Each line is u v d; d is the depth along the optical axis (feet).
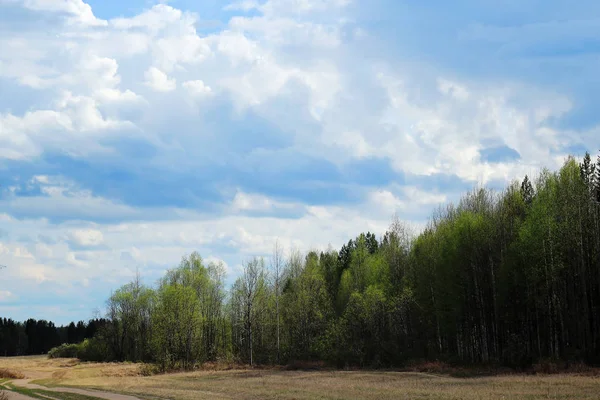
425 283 252.42
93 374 253.24
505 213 224.12
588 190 198.80
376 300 256.93
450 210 267.59
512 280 203.92
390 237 295.07
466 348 234.99
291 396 122.01
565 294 193.26
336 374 209.46
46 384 182.80
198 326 285.02
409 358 250.78
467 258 221.87
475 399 106.52
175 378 211.20
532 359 191.01
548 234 190.60
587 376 149.79
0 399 120.78
